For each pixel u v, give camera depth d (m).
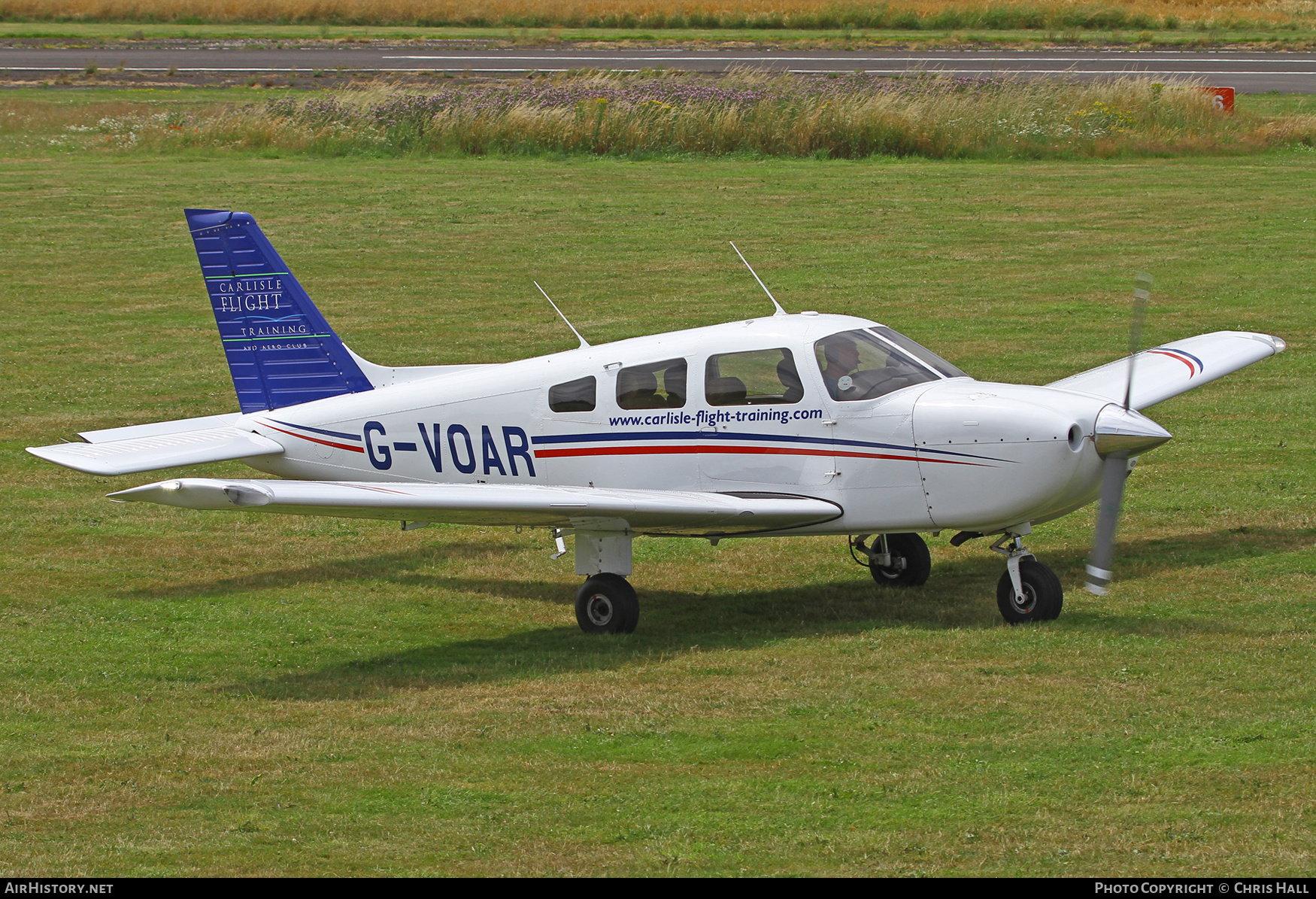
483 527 38.22
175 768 21.25
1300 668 23.98
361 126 106.06
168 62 146.88
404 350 56.53
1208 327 56.62
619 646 27.58
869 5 182.00
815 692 23.78
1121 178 90.56
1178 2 194.38
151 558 34.91
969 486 26.95
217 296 34.31
